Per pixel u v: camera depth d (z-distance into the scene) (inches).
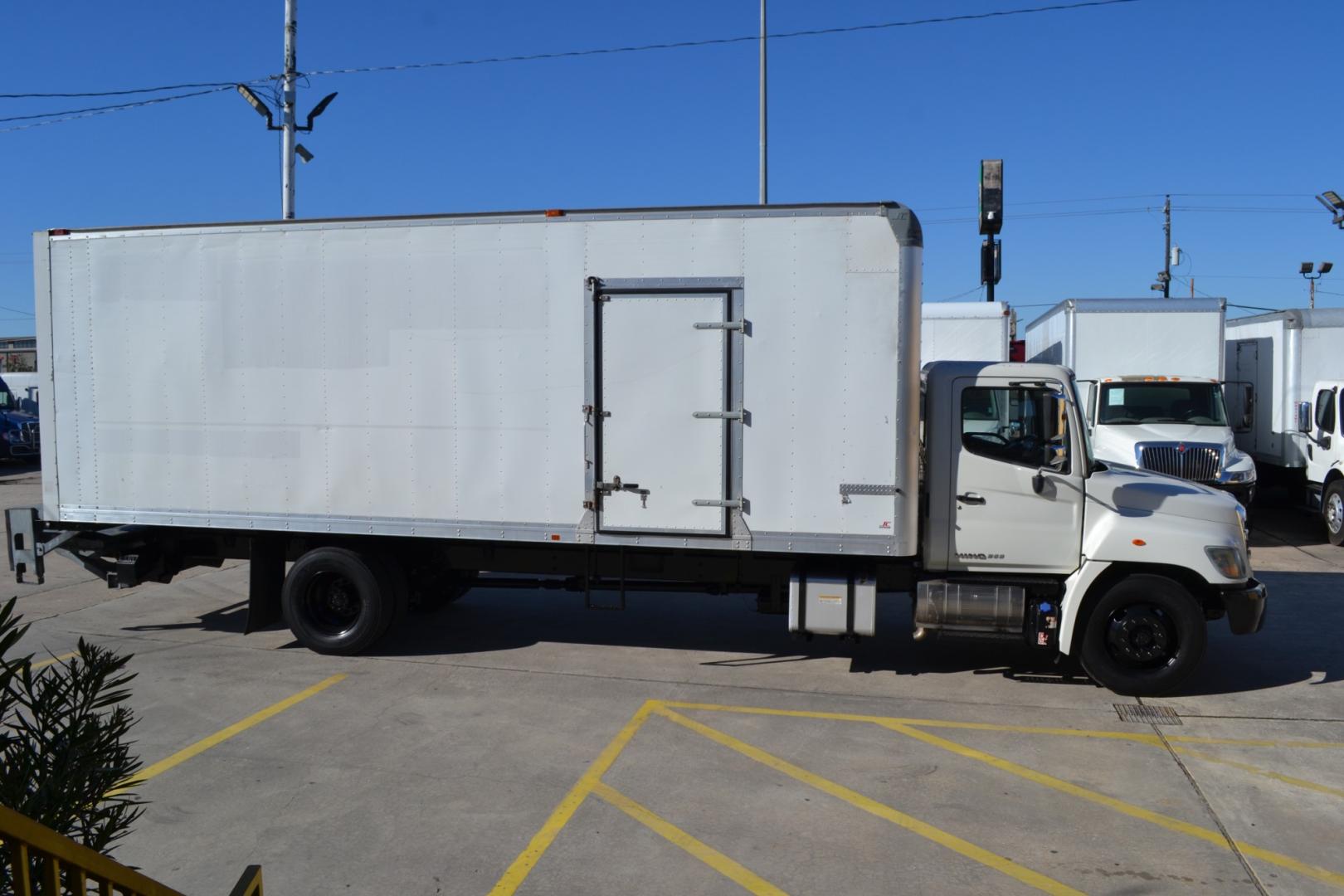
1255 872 171.3
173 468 305.9
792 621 280.5
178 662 302.0
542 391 281.9
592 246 276.8
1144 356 579.2
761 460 271.7
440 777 213.3
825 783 210.5
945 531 278.4
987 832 187.2
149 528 324.2
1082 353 585.3
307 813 194.7
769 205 267.9
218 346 300.4
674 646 324.8
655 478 277.4
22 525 322.3
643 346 275.9
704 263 271.6
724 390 272.1
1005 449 275.6
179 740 235.0
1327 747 232.7
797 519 271.1
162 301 303.3
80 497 313.4
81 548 319.3
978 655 314.3
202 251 299.6
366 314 290.5
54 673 98.0
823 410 268.4
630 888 165.9
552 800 201.3
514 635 338.3
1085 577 268.7
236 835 185.0
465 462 287.4
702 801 200.7
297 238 293.4
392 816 193.6
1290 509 695.7
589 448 279.7
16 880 73.4
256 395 298.8
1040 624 274.8
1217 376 572.1
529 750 229.5
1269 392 646.5
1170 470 531.8
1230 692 275.9
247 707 259.6
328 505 296.5
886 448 266.4
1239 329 706.8
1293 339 609.3
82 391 310.7
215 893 163.8
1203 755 227.9
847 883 167.6
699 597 401.1
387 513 293.0
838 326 266.7
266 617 318.7
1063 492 272.1
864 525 268.4
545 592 413.7
